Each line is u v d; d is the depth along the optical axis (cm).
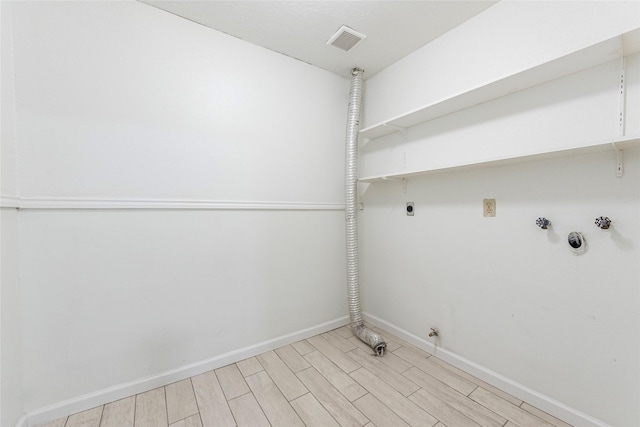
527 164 153
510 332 162
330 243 253
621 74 121
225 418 145
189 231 181
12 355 126
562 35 139
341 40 203
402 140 229
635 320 120
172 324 175
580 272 135
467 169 182
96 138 152
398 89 231
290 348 218
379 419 143
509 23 159
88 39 150
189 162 181
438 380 175
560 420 141
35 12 138
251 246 207
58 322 144
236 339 200
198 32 183
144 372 166
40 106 139
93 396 151
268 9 171
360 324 232
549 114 145
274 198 218
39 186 138
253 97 207
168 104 173
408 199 224
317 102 242
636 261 119
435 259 204
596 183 129
